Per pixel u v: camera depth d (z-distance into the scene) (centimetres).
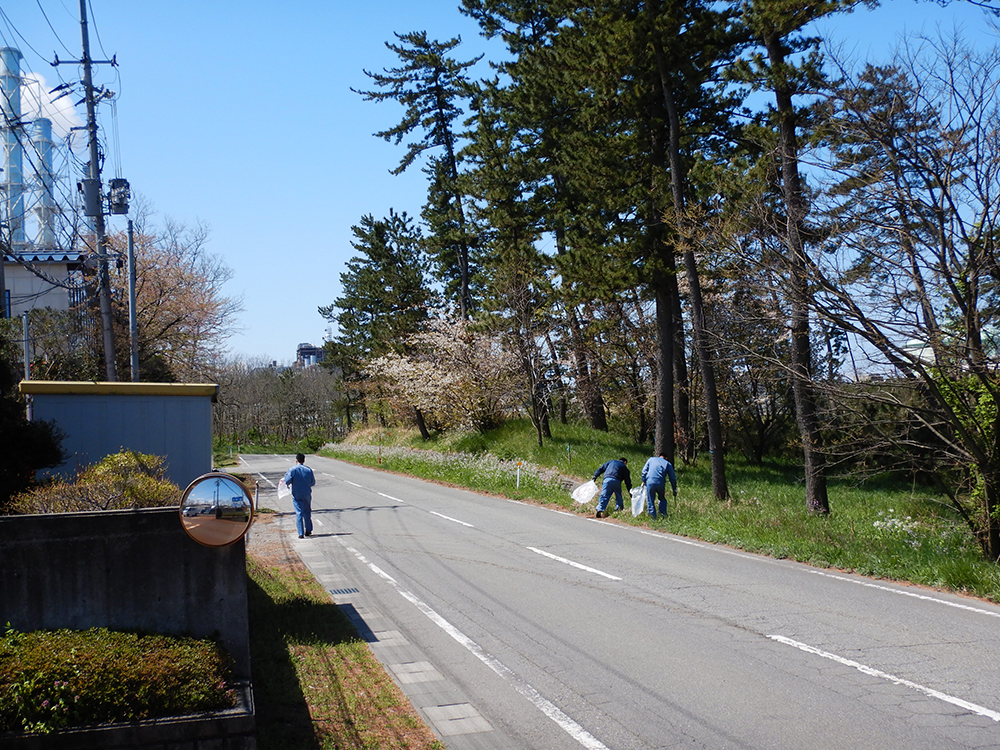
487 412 3638
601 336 3094
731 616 852
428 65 3722
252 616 840
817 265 1136
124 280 2839
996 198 998
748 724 552
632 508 1648
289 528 1653
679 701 602
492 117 3117
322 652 723
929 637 757
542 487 2242
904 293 1066
